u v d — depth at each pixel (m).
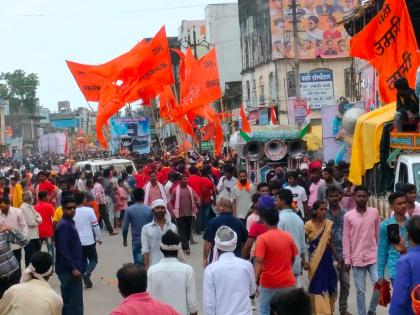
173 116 27.58
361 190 9.59
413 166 10.88
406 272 5.84
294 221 9.43
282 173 17.20
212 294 7.20
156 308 5.63
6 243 10.32
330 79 35.97
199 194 19.48
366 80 29.50
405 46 15.40
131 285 5.68
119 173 27.27
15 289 6.66
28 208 14.09
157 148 64.19
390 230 8.23
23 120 112.81
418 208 8.72
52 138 89.38
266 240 8.21
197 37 76.31
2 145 91.00
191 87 26.58
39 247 14.32
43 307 6.58
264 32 53.03
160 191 16.56
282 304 3.68
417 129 12.64
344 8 50.00
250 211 12.21
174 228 10.08
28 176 27.47
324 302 9.48
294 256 8.38
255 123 52.53
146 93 25.36
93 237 13.52
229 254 7.34
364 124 13.70
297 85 35.25
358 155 14.01
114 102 24.55
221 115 37.31
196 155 35.12
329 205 10.16
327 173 14.83
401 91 12.62
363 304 9.66
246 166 23.52
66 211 10.30
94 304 12.16
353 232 9.64
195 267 14.95
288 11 50.53
